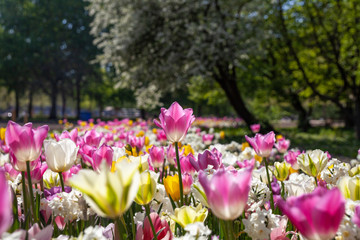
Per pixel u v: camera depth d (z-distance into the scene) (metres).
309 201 0.67
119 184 0.73
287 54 19.78
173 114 1.30
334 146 11.63
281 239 1.10
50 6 44.50
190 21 16.92
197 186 1.04
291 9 17.27
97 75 47.62
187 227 0.91
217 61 16.33
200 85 23.03
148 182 1.07
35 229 0.85
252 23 16.95
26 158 1.16
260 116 22.34
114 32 18.89
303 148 10.58
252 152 3.21
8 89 46.00
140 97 20.81
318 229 0.65
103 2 19.05
